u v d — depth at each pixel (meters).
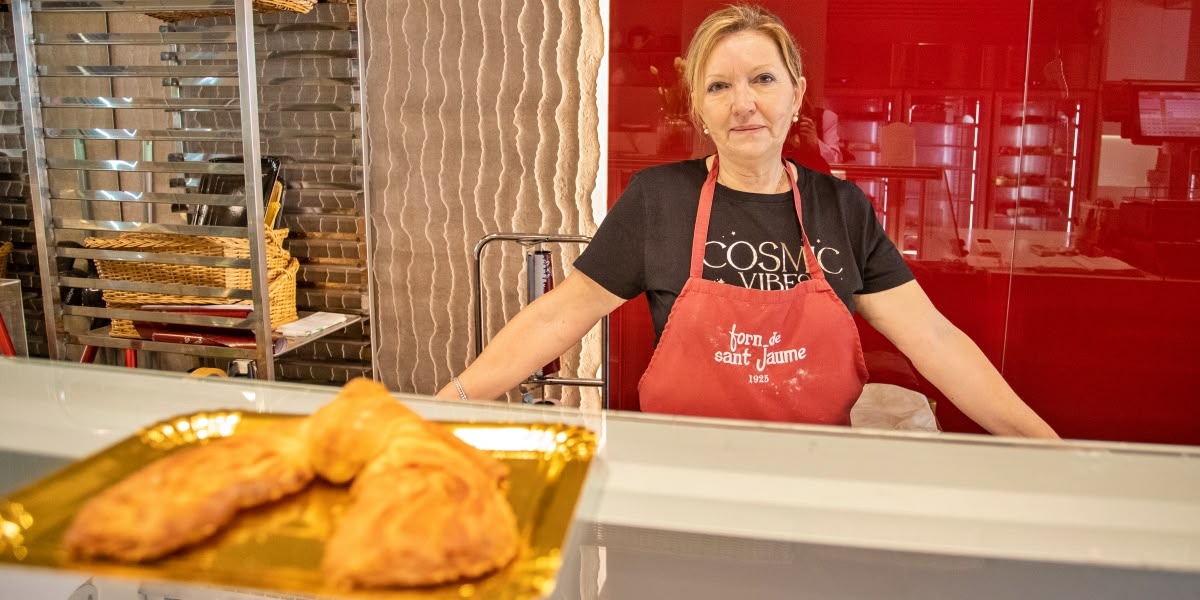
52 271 2.66
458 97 2.98
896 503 0.77
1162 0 2.52
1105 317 2.74
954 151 2.73
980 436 0.93
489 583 0.57
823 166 2.81
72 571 0.58
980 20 2.64
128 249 2.64
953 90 2.69
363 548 0.57
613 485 0.81
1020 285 2.77
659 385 1.68
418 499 0.61
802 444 0.90
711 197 1.71
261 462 0.69
